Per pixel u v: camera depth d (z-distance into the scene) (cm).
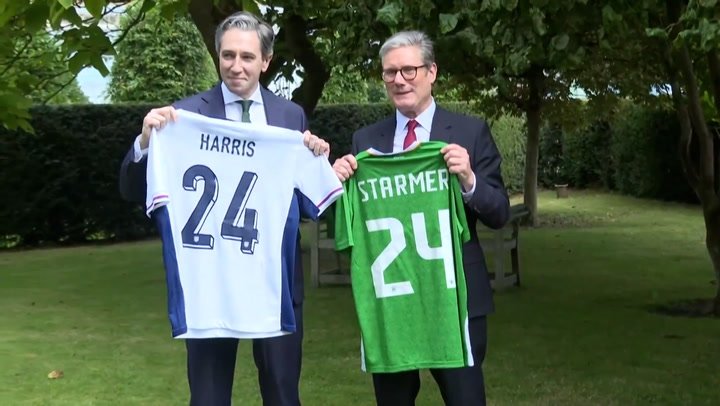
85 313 809
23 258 1279
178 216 331
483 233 1136
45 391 543
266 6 816
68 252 1355
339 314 788
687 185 1862
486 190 331
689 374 557
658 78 1157
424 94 341
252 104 344
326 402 509
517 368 578
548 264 1082
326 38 948
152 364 612
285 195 338
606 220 1611
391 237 342
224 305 335
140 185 342
